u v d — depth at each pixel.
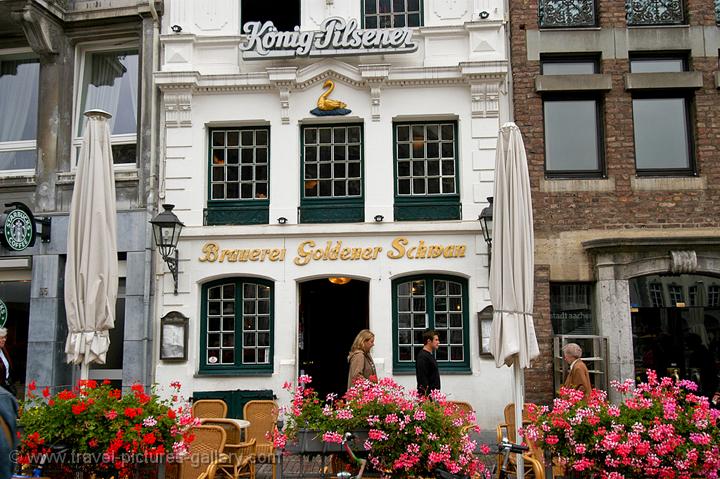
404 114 11.07
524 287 6.91
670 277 10.42
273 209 11.05
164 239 10.42
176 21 11.53
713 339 10.34
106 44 12.05
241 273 10.91
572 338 10.09
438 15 11.31
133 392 6.89
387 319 10.66
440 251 10.70
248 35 11.38
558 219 10.59
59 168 11.67
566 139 10.97
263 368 10.84
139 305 10.91
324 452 6.18
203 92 11.33
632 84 10.74
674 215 10.56
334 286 12.86
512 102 10.93
